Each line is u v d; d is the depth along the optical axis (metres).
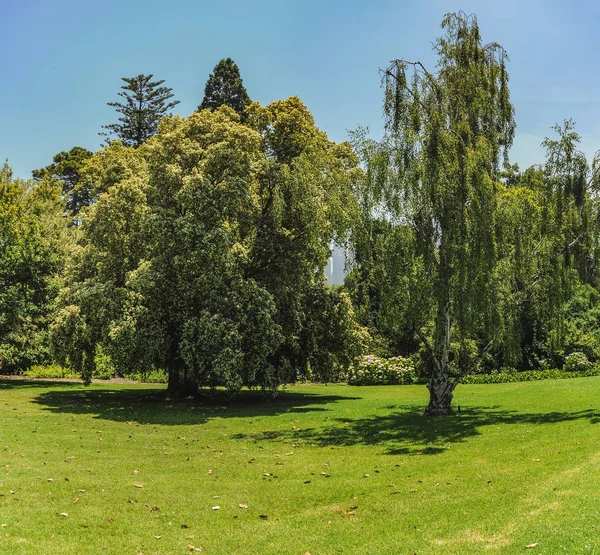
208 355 21.66
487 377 32.34
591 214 16.72
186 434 16.52
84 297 22.59
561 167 16.61
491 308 16.14
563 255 16.86
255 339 22.36
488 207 15.94
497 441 13.66
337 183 18.31
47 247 30.50
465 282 15.81
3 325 29.66
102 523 8.62
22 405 21.61
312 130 25.61
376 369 34.34
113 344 21.78
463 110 16.77
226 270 21.77
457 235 15.91
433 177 15.88
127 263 24.02
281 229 24.14
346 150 26.02
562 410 17.69
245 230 24.39
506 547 7.07
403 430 16.05
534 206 16.92
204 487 10.66
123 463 12.48
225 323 21.47
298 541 7.98
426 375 33.72
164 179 22.77
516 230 16.81
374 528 8.33
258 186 24.80
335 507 9.42
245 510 9.38
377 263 16.98
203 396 26.44
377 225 16.86
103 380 34.22
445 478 10.70
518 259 16.77
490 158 16.67
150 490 10.40
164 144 23.36
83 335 22.97
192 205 21.92
